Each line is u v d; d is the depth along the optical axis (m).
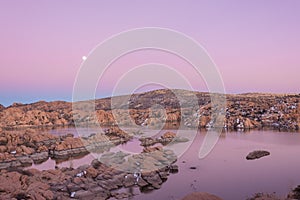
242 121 85.00
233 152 46.84
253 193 26.30
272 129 79.75
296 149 49.00
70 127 96.81
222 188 27.91
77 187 26.67
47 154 48.66
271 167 36.38
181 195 25.80
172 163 38.59
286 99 107.69
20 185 26.72
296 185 28.55
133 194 26.05
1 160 41.50
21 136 59.84
